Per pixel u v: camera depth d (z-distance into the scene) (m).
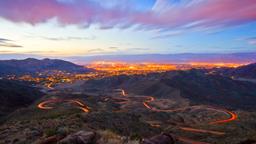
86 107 116.25
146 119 97.56
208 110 139.25
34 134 20.86
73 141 14.65
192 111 139.38
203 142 48.56
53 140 16.23
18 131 23.98
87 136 15.11
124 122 44.50
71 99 149.88
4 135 22.73
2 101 128.75
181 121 110.50
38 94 180.25
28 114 77.06
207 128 73.12
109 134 16.64
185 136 58.31
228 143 42.28
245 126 83.25
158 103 181.25
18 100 143.88
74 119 34.03
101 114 46.47
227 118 114.19
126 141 15.93
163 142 15.70
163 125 80.12
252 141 33.94
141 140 16.38
